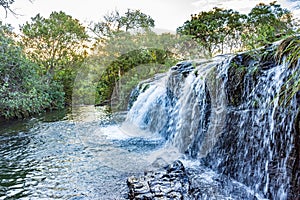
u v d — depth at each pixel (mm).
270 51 2689
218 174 2896
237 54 3094
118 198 2521
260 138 2488
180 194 2414
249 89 2738
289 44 2273
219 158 3018
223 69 3160
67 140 5293
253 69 2719
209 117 3293
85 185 2895
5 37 9992
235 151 2811
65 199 2615
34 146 4973
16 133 6410
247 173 2596
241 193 2439
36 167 3674
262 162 2430
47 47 15305
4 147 4984
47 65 15398
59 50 15250
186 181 2703
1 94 8438
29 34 14867
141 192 2500
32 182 3119
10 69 9328
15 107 8750
